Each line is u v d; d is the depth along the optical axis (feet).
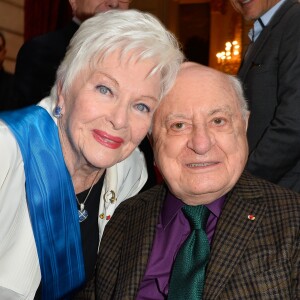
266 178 7.51
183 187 4.73
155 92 4.67
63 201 4.98
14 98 9.04
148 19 4.66
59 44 9.10
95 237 5.60
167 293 4.80
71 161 5.11
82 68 4.62
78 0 9.44
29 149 4.74
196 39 37.11
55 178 4.90
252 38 8.95
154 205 5.27
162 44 4.58
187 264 4.62
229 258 4.50
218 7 33.45
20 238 4.84
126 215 5.43
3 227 4.72
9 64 22.81
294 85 7.44
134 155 6.23
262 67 8.00
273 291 4.33
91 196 5.54
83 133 4.75
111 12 4.65
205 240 4.67
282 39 7.78
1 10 22.22
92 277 5.51
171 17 35.29
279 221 4.54
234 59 28.89
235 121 4.75
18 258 4.81
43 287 5.09
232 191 4.88
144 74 4.54
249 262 4.45
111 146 4.74
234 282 4.45
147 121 4.81
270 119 7.91
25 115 4.89
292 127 7.33
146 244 5.01
